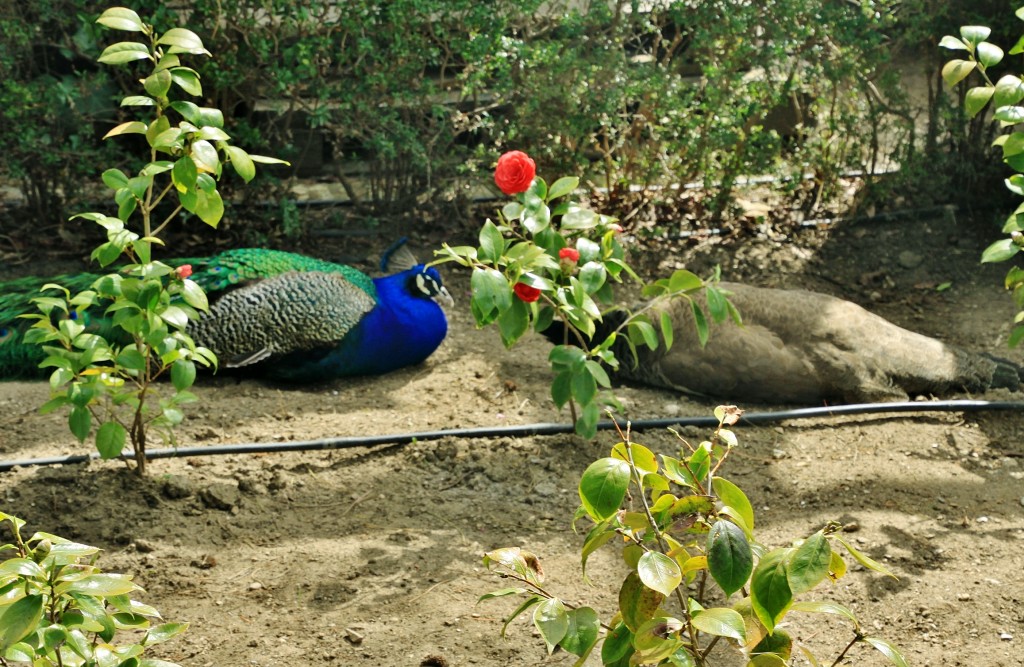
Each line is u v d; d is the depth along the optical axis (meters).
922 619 3.96
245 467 4.98
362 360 6.00
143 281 4.31
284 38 6.98
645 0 7.45
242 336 5.82
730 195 7.89
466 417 5.55
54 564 2.41
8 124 6.98
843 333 5.72
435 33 7.07
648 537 2.56
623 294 7.04
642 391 5.95
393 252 6.32
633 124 7.53
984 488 4.90
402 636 3.87
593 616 2.42
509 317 4.42
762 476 5.01
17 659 2.47
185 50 4.10
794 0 7.14
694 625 2.21
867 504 4.77
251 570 4.26
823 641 3.85
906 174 7.55
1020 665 3.69
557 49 7.09
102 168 7.09
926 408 5.54
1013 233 4.76
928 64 7.50
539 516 4.71
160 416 4.64
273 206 7.47
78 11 6.85
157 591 4.11
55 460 4.92
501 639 3.84
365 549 4.41
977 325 6.77
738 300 5.84
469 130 7.29
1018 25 7.08
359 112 7.05
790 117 8.04
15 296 5.88
